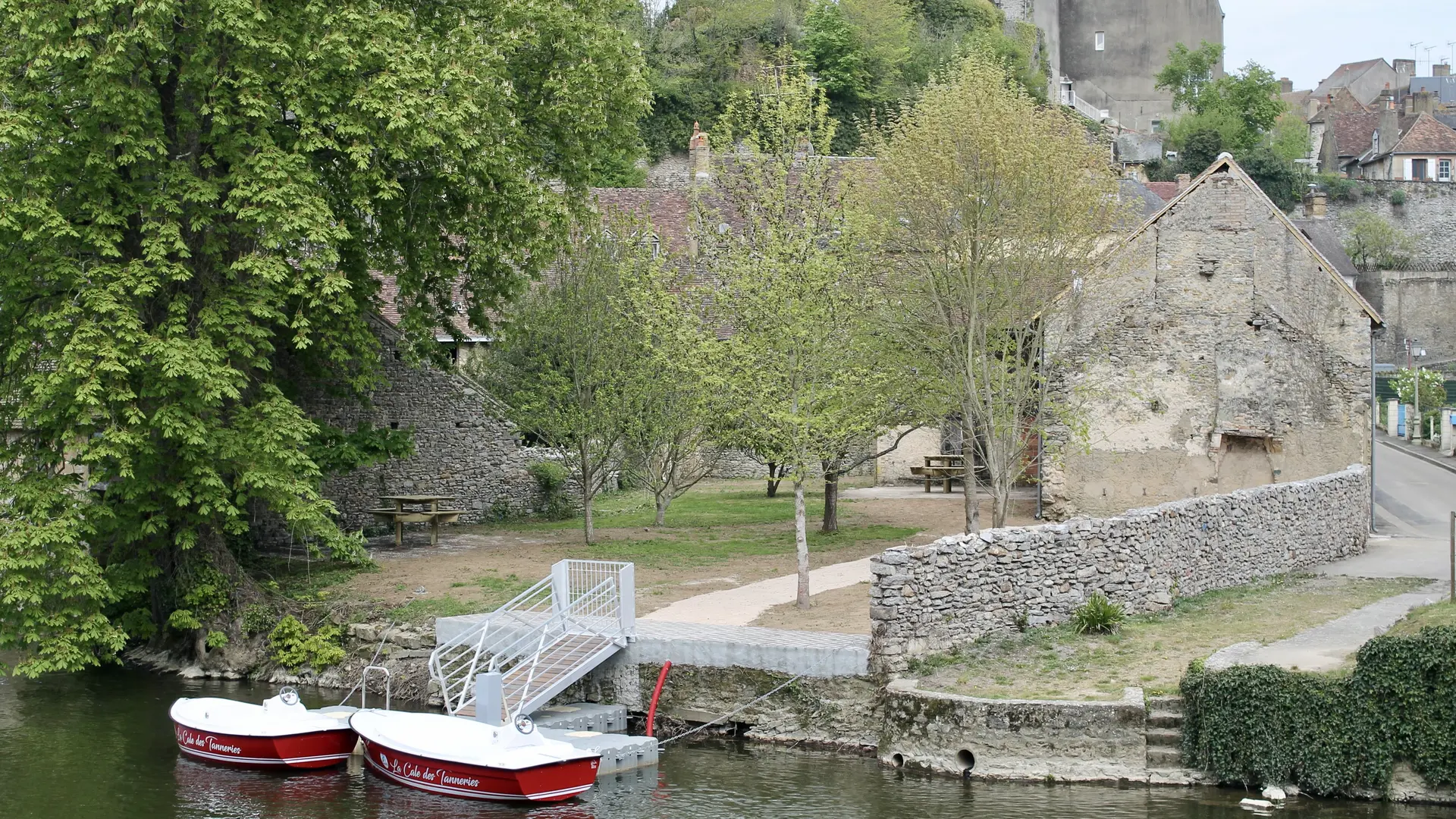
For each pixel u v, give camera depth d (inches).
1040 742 684.1
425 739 734.5
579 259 1192.2
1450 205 2935.5
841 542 1169.4
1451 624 684.7
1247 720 655.8
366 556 1051.3
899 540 1170.0
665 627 852.0
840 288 936.3
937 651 770.2
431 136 965.2
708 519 1347.2
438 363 1205.7
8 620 907.4
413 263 1085.1
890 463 1605.6
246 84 924.0
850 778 704.4
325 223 952.3
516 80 1134.4
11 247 914.1
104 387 906.1
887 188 1002.7
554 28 1103.6
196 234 992.2
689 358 991.6
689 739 796.6
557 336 1198.3
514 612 927.7
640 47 1170.0
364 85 967.6
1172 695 690.2
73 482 936.3
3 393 968.3
